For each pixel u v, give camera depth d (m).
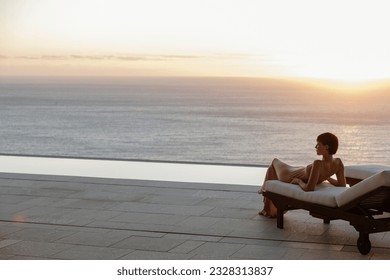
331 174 6.02
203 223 6.33
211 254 5.28
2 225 6.29
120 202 7.34
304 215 6.65
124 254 5.29
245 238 5.78
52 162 10.62
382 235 5.87
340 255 5.23
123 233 5.96
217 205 7.16
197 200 7.43
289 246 5.51
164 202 7.32
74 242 5.66
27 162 10.60
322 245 5.54
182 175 9.26
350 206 5.39
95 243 5.62
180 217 6.58
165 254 5.29
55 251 5.38
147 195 7.73
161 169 9.84
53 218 6.57
